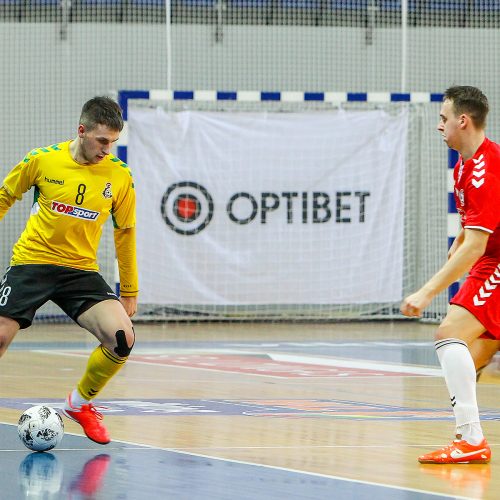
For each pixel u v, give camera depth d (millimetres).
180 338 39469
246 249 47188
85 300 15008
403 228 48312
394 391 23609
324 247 47656
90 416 15156
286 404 20891
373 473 13164
